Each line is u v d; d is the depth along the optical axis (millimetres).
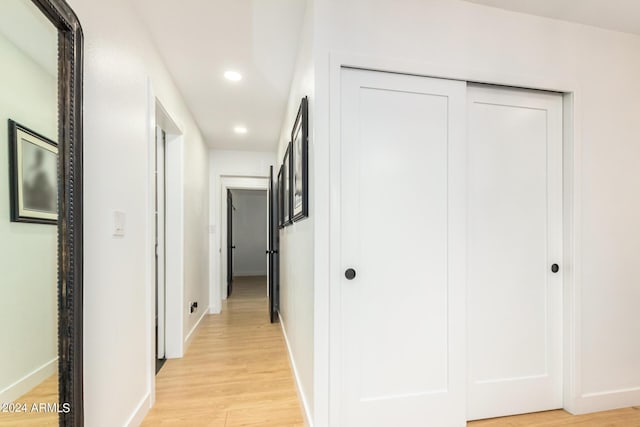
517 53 1726
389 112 1575
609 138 1876
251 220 8156
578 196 1811
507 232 1770
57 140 997
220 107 2973
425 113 1615
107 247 1345
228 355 2648
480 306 1726
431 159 1621
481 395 1718
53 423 965
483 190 1742
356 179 1535
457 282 1637
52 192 981
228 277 5285
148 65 1850
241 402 1895
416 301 1590
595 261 1836
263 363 2480
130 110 1597
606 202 1861
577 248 1800
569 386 1793
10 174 863
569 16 1761
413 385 1575
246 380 2188
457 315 1635
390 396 1547
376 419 1527
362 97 1547
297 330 2061
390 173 1573
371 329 1536
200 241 3592
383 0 1541
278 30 1859
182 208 2688
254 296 5320
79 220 1065
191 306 3045
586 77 1836
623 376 1866
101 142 1305
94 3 1251
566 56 1805
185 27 1825
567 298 1811
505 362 1755
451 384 1617
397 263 1573
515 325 1771
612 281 1860
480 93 1743
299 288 1978
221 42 1974
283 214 2961
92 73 1237
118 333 1440
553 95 1844
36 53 934
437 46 1609
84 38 1181
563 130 1852
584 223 1820
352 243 1525
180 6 1650
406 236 1585
